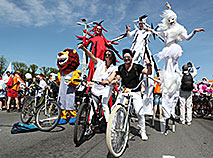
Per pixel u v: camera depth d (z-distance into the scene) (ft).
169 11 16.49
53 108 15.90
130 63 12.96
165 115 15.19
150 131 16.07
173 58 15.93
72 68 17.57
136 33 19.35
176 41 16.46
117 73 13.24
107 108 13.21
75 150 10.39
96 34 21.30
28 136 13.09
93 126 13.12
